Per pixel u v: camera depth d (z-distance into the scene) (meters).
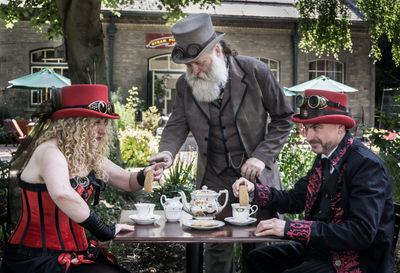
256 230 2.32
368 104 19.39
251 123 3.23
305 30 11.48
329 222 2.37
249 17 17.97
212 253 3.36
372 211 2.18
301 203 2.79
